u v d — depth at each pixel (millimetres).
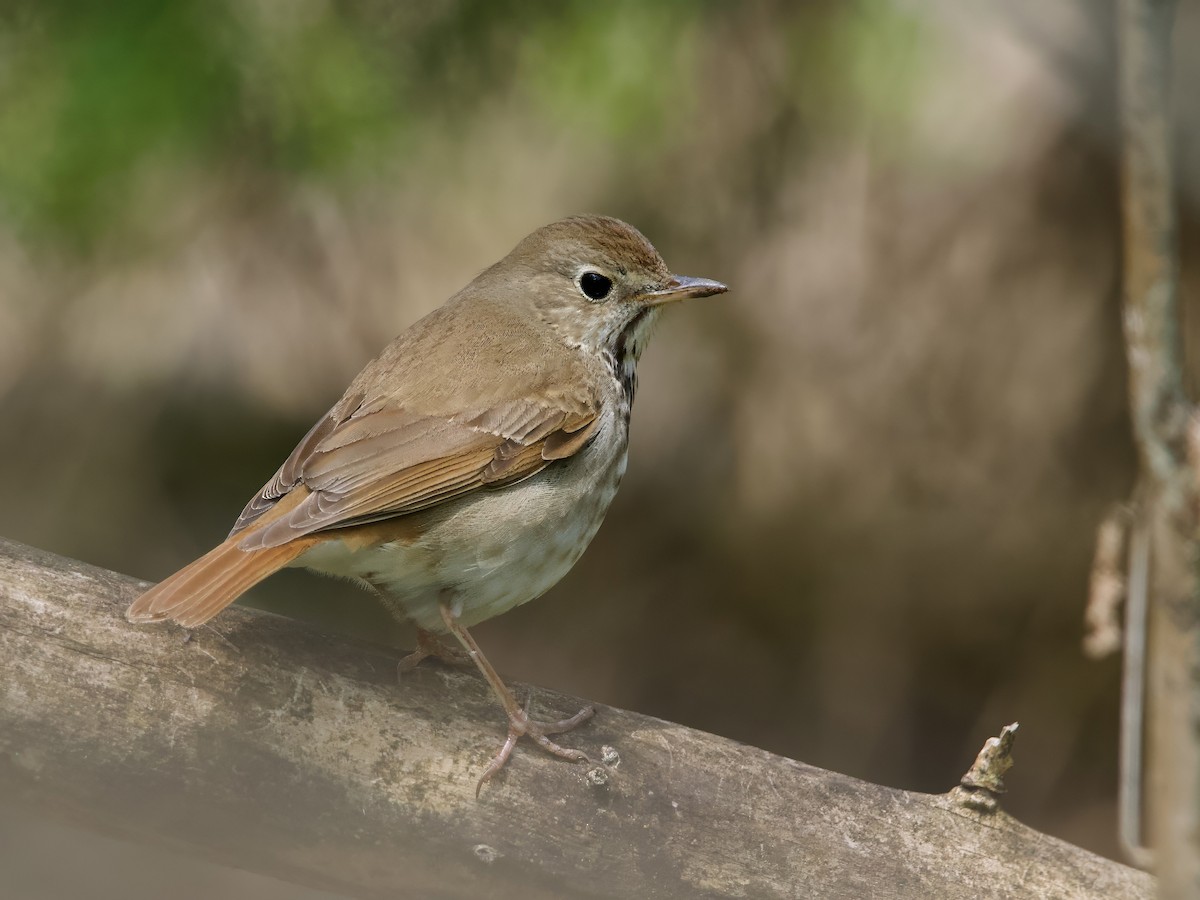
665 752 6812
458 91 11281
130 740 6301
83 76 9945
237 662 6492
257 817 6422
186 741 6340
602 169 13516
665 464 14609
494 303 8070
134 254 11789
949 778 13375
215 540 14078
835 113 12578
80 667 6289
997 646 13656
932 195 13430
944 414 13547
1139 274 4535
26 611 6328
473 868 6574
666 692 13836
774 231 13320
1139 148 4445
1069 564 13461
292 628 6734
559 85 11328
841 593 13859
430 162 12039
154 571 13836
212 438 14648
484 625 14438
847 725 13594
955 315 13453
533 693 6930
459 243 13992
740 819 6719
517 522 7312
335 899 11234
